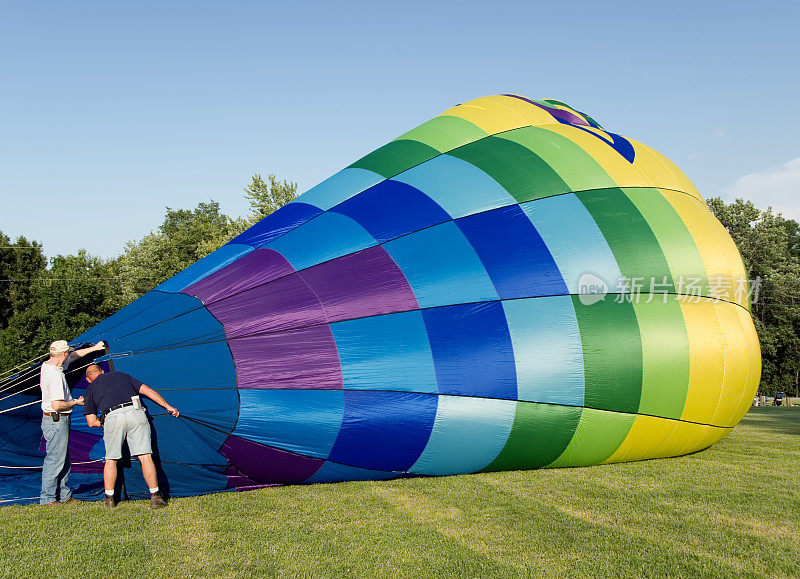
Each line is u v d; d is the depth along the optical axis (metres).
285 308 6.41
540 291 7.12
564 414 6.97
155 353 6.10
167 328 6.28
